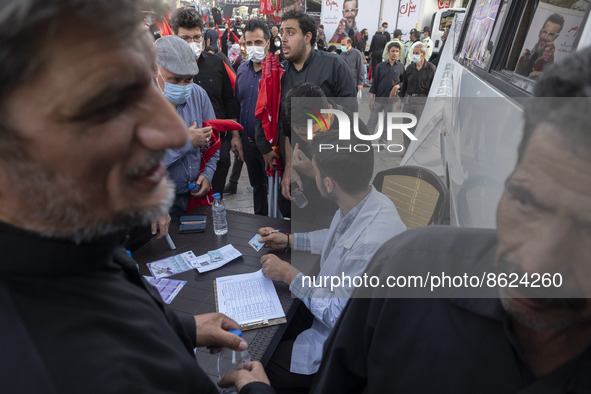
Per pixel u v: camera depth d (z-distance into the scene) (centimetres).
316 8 986
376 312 59
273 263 144
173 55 184
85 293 50
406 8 851
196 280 148
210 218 194
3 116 36
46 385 41
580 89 32
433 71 338
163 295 139
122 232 56
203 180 212
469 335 50
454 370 51
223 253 162
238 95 307
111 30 36
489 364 50
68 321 45
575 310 39
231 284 144
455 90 212
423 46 336
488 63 156
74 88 36
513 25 145
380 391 57
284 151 231
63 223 45
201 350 118
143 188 48
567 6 107
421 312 54
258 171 314
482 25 202
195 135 197
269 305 133
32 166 39
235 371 97
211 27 819
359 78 599
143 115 43
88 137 40
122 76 39
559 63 36
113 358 46
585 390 44
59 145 39
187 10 281
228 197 379
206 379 64
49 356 42
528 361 48
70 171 41
